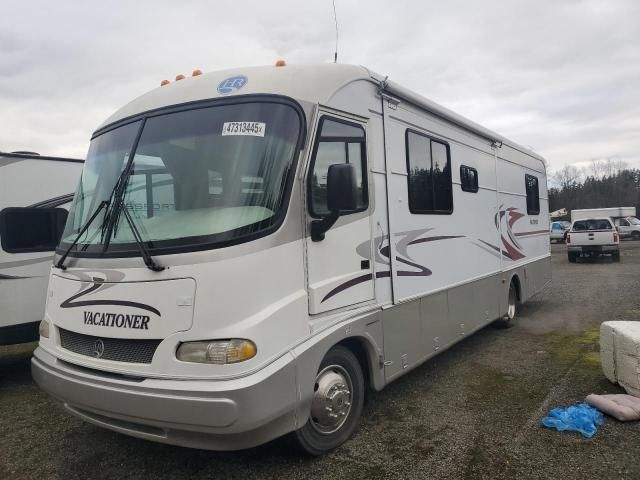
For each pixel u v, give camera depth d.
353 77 4.10
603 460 3.62
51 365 3.63
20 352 7.66
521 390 5.08
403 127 4.84
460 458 3.72
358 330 3.92
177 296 3.09
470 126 6.31
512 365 5.94
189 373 3.01
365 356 4.23
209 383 2.95
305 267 3.46
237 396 2.89
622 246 27.67
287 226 3.33
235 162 3.35
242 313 3.06
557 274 15.70
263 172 3.34
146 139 3.76
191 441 3.05
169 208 3.42
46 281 6.14
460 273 5.89
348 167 3.37
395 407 4.73
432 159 5.37
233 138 3.44
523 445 3.88
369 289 4.13
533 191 9.27
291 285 3.33
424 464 3.64
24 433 4.49
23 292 5.96
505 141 7.78
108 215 3.62
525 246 8.60
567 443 3.89
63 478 3.66
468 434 4.11
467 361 6.17
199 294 3.06
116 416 3.21
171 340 3.08
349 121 4.01
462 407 4.69
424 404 4.79
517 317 8.84
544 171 10.16
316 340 3.46
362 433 4.17
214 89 3.75
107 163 3.95
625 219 33.84
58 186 6.48
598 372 5.49
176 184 3.46
